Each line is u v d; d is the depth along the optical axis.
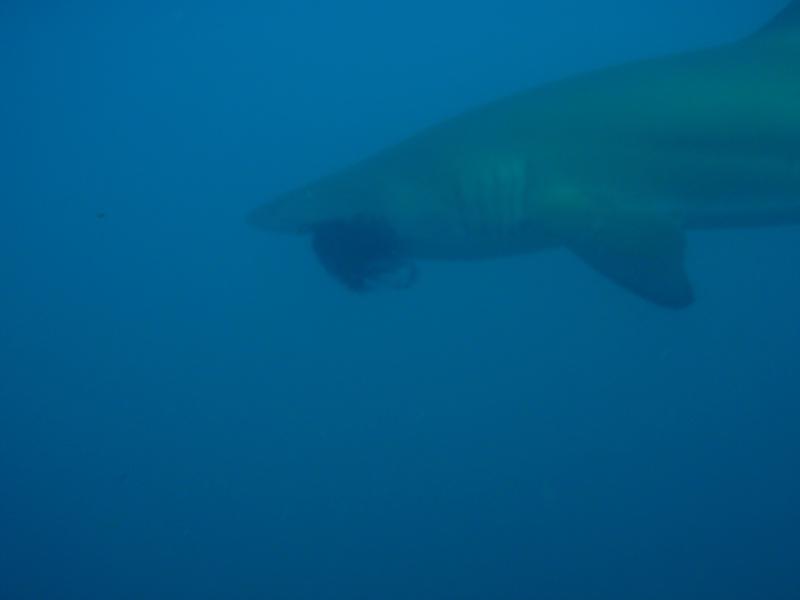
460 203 4.68
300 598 12.25
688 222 4.32
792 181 4.12
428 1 45.38
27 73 48.91
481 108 5.04
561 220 4.42
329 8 46.09
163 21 38.34
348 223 4.90
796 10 4.18
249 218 5.22
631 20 52.75
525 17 53.50
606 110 4.37
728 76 4.21
